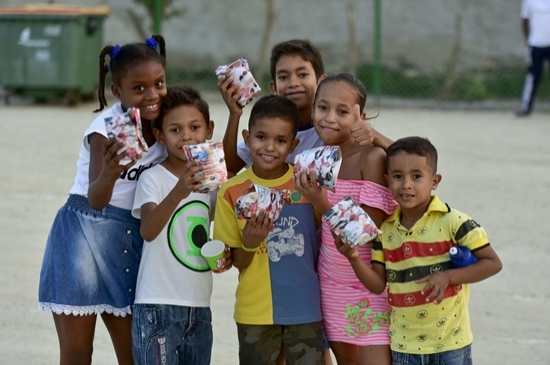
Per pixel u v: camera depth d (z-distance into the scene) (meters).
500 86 17.05
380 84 16.86
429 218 3.97
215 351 5.43
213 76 17.86
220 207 4.14
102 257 4.14
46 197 9.12
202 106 4.09
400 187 3.93
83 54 15.35
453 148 11.90
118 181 4.14
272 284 4.08
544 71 16.86
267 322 4.06
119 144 3.59
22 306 6.19
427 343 3.95
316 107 4.14
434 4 17.92
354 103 4.09
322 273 4.18
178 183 3.76
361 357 4.11
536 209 8.71
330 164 3.71
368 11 18.06
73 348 4.20
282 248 4.09
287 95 4.54
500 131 13.45
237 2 18.42
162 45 4.29
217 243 4.01
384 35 18.06
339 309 4.12
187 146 3.73
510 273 6.91
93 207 3.90
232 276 7.00
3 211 8.55
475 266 3.85
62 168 10.48
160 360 3.97
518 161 11.07
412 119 14.71
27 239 7.68
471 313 6.12
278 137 4.07
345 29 18.22
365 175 4.11
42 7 15.16
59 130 13.11
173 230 4.05
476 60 17.75
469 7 17.86
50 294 4.12
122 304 4.17
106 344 5.62
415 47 17.89
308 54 4.58
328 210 3.88
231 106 4.23
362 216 3.80
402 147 3.95
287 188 4.14
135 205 4.05
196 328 4.11
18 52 15.10
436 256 3.93
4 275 6.78
